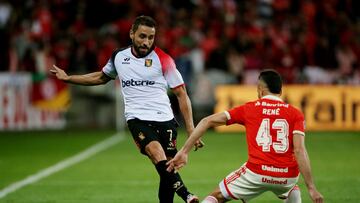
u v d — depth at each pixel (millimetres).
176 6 80188
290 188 23719
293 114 23500
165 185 26406
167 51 68875
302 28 76250
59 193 34625
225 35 73125
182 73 67125
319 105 66500
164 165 25359
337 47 75562
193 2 80188
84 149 54125
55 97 66562
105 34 72312
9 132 65875
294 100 66250
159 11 75875
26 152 52375
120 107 67250
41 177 40062
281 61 71875
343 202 31609
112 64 27734
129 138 61562
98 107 67250
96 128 67375
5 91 65500
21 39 69438
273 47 73000
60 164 45781
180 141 57969
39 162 46906
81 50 69875
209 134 65562
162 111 26750
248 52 72312
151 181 38312
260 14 80625
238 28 75625
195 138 23641
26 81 65938
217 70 68688
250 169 23391
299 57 73062
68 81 28391
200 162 46406
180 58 67375
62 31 74188
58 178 39688
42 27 71625
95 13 76875
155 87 26797
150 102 26703
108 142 58688
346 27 79125
